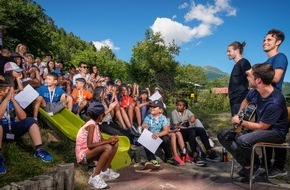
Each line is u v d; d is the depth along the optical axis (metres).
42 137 4.79
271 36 4.08
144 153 5.31
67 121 5.58
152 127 5.21
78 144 4.06
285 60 3.98
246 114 3.96
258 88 3.75
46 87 5.57
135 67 29.08
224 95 16.25
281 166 4.13
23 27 25.56
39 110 5.11
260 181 4.12
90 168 4.41
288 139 6.50
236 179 4.32
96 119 4.09
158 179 4.27
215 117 10.26
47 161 3.91
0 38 6.80
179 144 5.50
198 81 47.31
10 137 3.91
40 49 28.16
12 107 4.07
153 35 29.23
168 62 28.61
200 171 4.81
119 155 4.74
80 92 6.43
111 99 6.58
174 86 28.61
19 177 3.28
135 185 3.98
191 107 16.38
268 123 3.66
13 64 5.18
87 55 43.72
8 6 24.19
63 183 3.31
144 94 7.25
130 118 6.71
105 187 3.81
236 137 4.00
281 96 3.68
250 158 3.81
